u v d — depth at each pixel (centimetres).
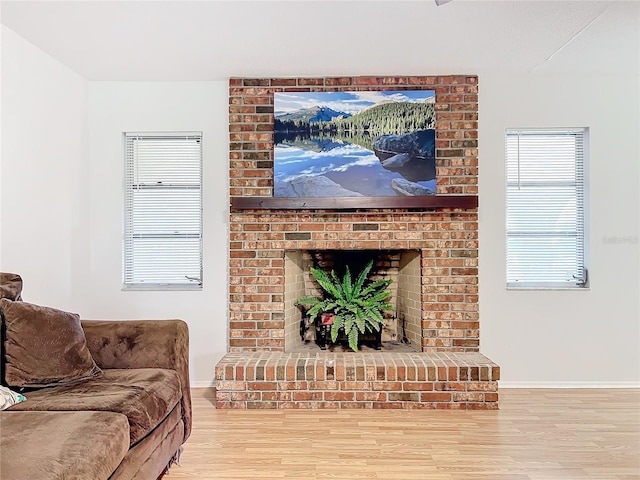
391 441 258
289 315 365
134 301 364
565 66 336
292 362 317
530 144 368
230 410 308
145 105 365
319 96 353
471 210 346
